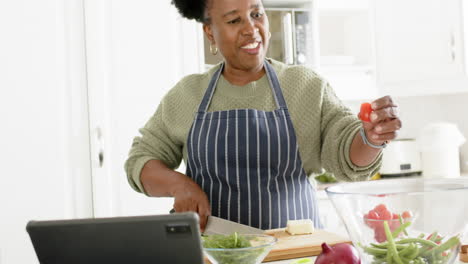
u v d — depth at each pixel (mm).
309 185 1541
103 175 2686
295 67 1569
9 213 2568
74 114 2658
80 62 2670
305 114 1500
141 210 2734
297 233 1350
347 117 1409
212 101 1576
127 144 2727
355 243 938
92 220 780
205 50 2891
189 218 740
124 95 2729
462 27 2865
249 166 1503
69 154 2645
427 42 3045
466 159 3420
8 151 2572
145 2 2758
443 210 866
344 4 3186
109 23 2711
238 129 1508
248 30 1447
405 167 3225
